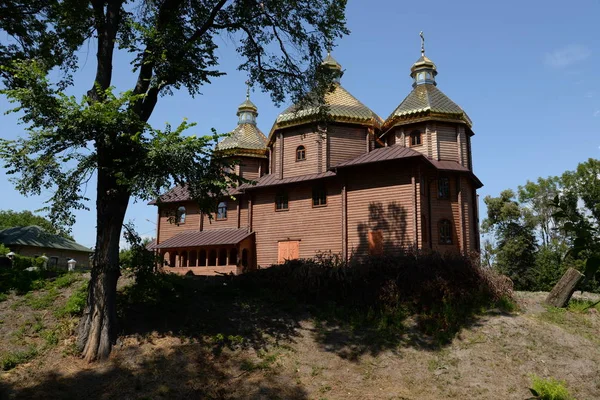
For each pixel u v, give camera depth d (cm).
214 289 1714
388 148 2761
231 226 3319
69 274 1717
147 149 1227
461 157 2903
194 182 1295
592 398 1175
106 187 1322
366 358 1352
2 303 1424
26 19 1689
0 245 2545
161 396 1105
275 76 1788
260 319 1527
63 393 1071
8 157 1179
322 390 1195
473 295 1602
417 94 3041
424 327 1481
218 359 1287
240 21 1620
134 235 1473
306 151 3006
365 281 1688
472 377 1252
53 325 1326
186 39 1496
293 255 2916
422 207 2623
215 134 1240
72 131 1181
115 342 1266
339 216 2788
